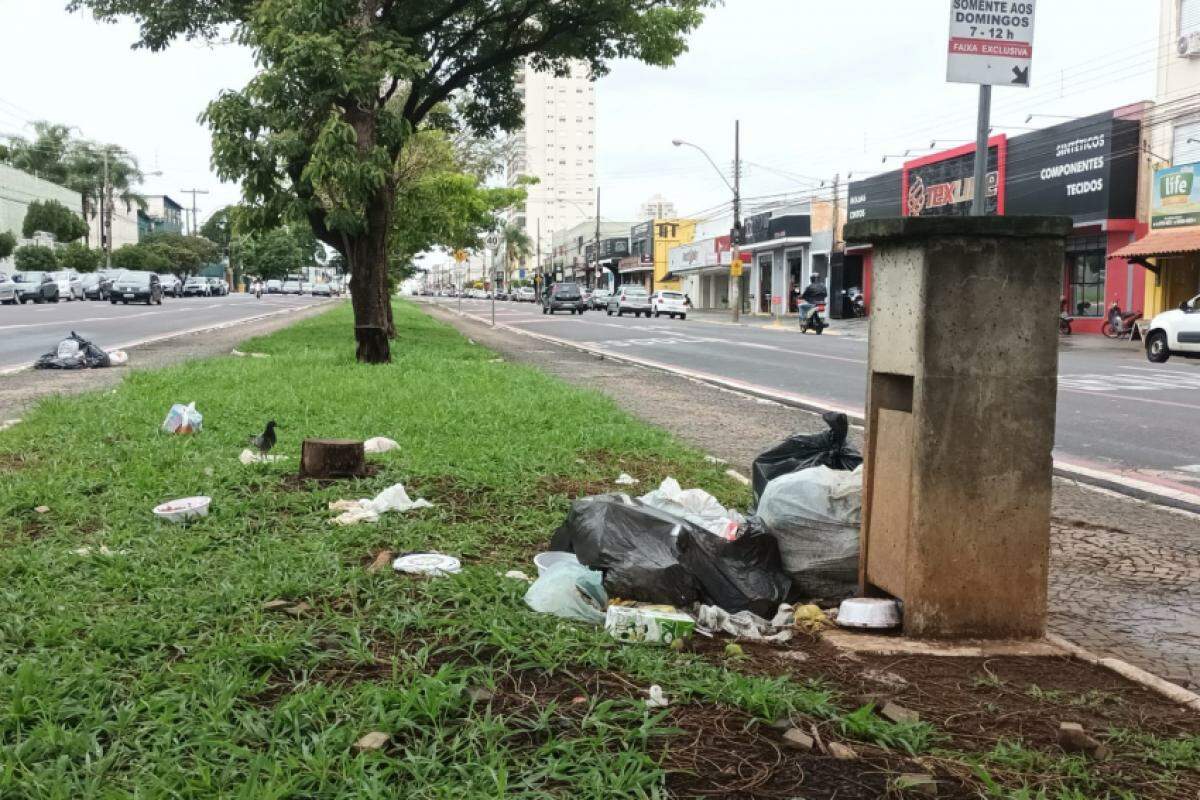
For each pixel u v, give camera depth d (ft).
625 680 10.58
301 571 14.14
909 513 12.76
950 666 11.84
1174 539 19.74
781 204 185.78
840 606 13.74
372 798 7.68
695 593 13.62
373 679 10.38
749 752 9.02
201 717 9.13
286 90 46.24
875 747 9.24
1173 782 8.87
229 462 22.31
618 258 297.94
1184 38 92.94
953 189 125.08
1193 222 89.40
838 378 54.08
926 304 12.35
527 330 104.99
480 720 9.25
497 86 69.21
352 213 48.29
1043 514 12.80
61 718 9.05
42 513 17.75
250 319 110.42
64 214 255.70
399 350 58.90
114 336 74.28
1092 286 107.45
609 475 23.15
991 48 24.85
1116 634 13.97
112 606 12.55
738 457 27.78
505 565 15.21
